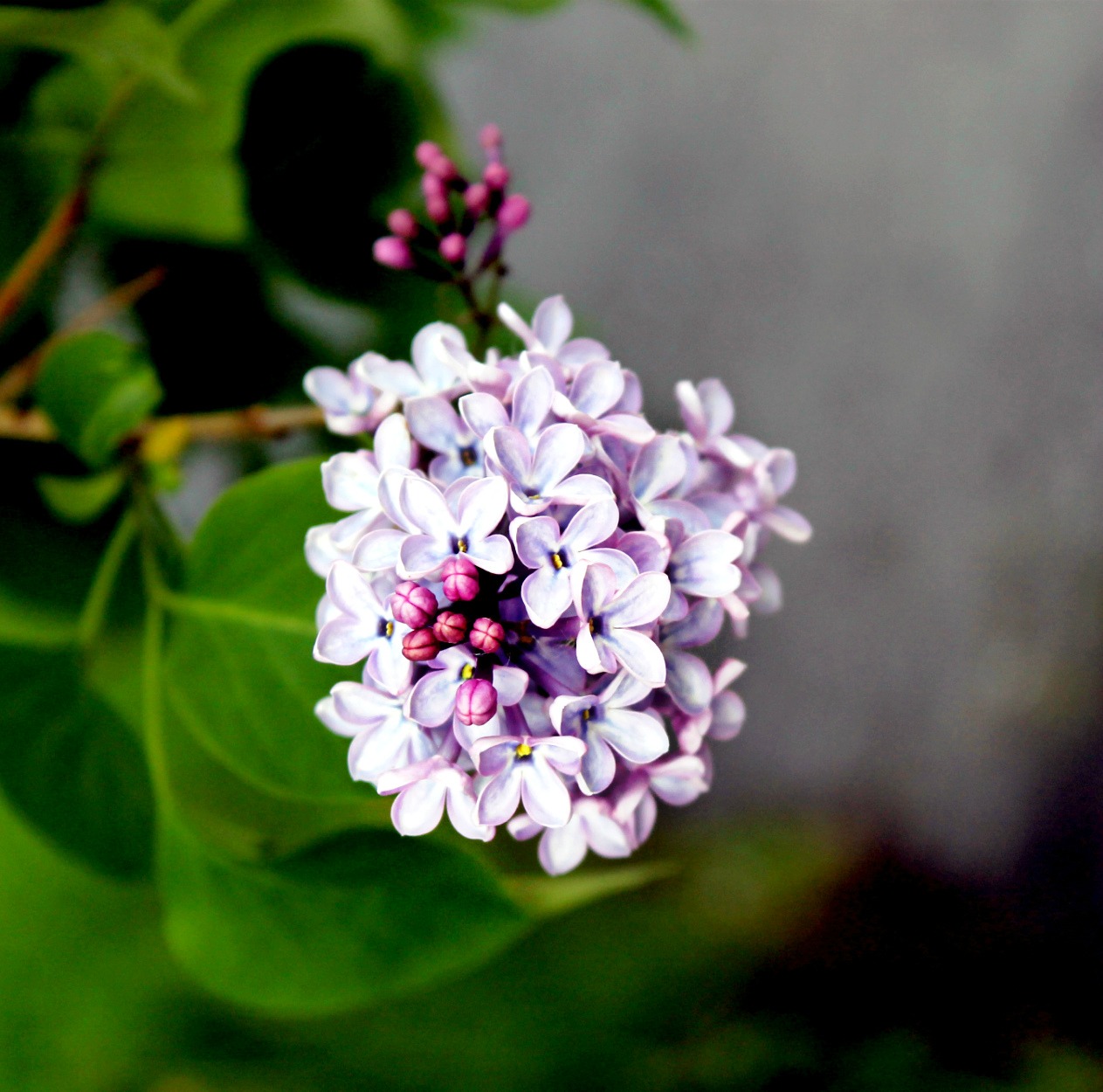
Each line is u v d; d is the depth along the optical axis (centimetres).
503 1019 47
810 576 61
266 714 31
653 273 57
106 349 32
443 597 27
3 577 34
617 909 53
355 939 30
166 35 30
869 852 60
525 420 26
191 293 36
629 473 27
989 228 58
